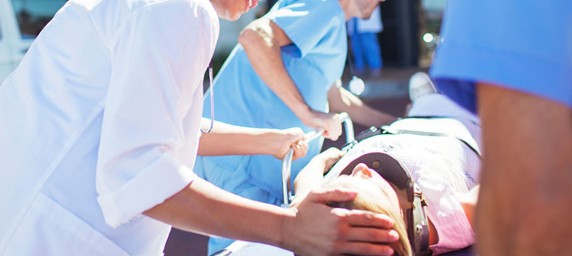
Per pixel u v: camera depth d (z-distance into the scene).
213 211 1.32
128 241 1.45
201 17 1.37
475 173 2.41
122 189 1.29
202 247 4.70
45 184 1.42
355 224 1.34
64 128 1.43
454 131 2.62
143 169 1.29
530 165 0.85
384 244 1.38
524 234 0.86
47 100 1.46
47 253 1.41
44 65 1.47
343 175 1.91
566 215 0.83
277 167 2.71
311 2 2.67
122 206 1.30
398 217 1.67
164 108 1.31
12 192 1.44
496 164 0.88
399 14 15.22
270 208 1.36
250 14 13.36
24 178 1.43
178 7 1.34
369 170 1.81
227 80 2.84
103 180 1.32
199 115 1.45
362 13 2.85
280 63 2.60
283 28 2.62
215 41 1.42
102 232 1.43
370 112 3.43
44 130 1.44
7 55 7.80
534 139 0.85
